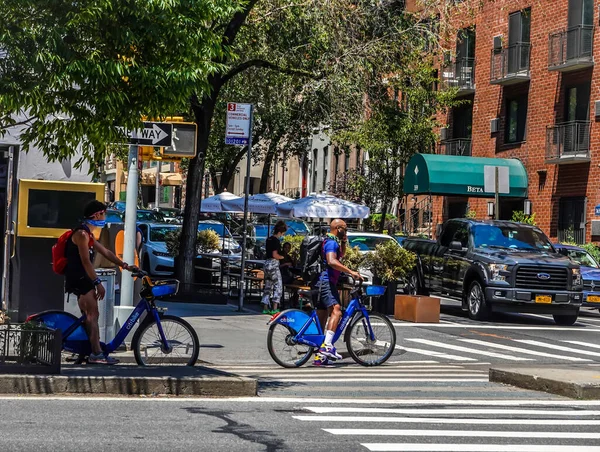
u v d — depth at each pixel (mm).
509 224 31328
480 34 54312
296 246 31953
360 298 17984
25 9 14383
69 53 14320
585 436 10586
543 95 48781
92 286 14586
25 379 12711
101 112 14977
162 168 94500
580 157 45188
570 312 28938
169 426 10461
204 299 30172
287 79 34281
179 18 14750
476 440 10141
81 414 11055
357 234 37469
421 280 32812
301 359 17484
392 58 32250
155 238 40031
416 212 58594
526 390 14859
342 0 31062
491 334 25094
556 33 47531
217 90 31656
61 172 20891
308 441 9844
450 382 15711
